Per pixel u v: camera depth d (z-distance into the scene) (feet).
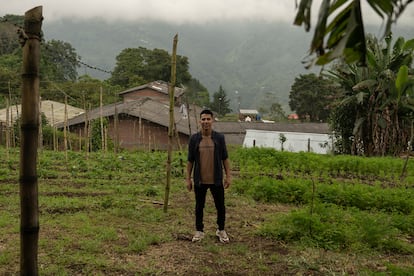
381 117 76.02
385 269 17.51
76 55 217.56
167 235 20.88
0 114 102.17
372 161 51.62
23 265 9.78
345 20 5.97
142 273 16.10
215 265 17.38
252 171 44.65
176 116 114.32
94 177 39.14
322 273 16.76
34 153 9.54
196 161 20.21
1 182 35.17
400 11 5.12
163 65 207.41
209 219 24.57
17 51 136.67
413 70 71.10
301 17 5.59
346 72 75.82
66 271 15.97
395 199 29.22
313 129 134.82
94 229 21.07
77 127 98.43
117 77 206.08
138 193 31.63
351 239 20.06
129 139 99.09
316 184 32.40
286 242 20.53
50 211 24.88
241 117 249.14
